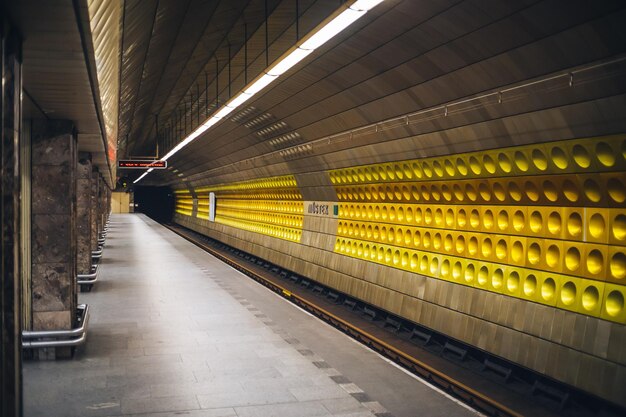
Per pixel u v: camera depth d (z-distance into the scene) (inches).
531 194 321.1
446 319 401.1
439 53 295.1
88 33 160.2
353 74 371.6
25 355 286.0
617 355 263.6
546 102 269.4
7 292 162.2
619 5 201.0
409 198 451.5
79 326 293.7
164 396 235.1
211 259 778.8
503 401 307.0
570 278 299.0
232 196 1203.2
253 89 345.4
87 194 520.4
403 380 282.5
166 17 360.2
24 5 136.3
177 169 1663.4
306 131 541.3
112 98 327.6
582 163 274.7
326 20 213.0
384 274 500.4
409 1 261.3
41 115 287.4
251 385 250.5
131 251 885.2
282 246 820.0
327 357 318.7
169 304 442.0
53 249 294.2
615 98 235.0
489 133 321.7
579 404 288.0
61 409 218.8
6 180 159.5
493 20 248.1
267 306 441.7
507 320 341.7
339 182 573.6
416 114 365.7
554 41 237.9
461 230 391.2
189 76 594.9
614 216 270.8
